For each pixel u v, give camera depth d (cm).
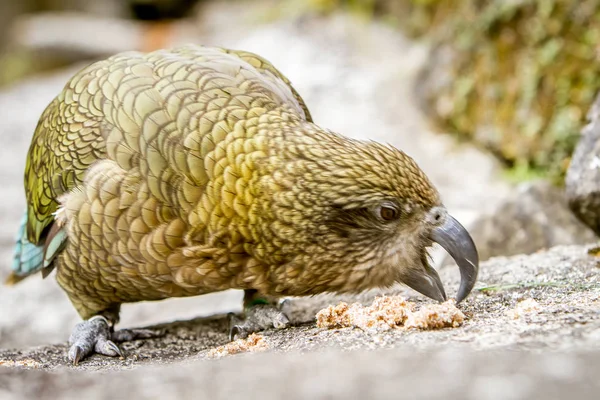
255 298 874
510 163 1599
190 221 750
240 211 732
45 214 912
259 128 742
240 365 552
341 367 505
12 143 2139
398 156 727
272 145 726
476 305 759
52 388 532
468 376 457
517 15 1534
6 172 1961
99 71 869
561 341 539
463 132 1683
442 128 1733
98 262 820
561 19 1455
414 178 724
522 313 666
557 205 1130
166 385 520
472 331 621
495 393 424
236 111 756
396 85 1909
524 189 1146
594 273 841
